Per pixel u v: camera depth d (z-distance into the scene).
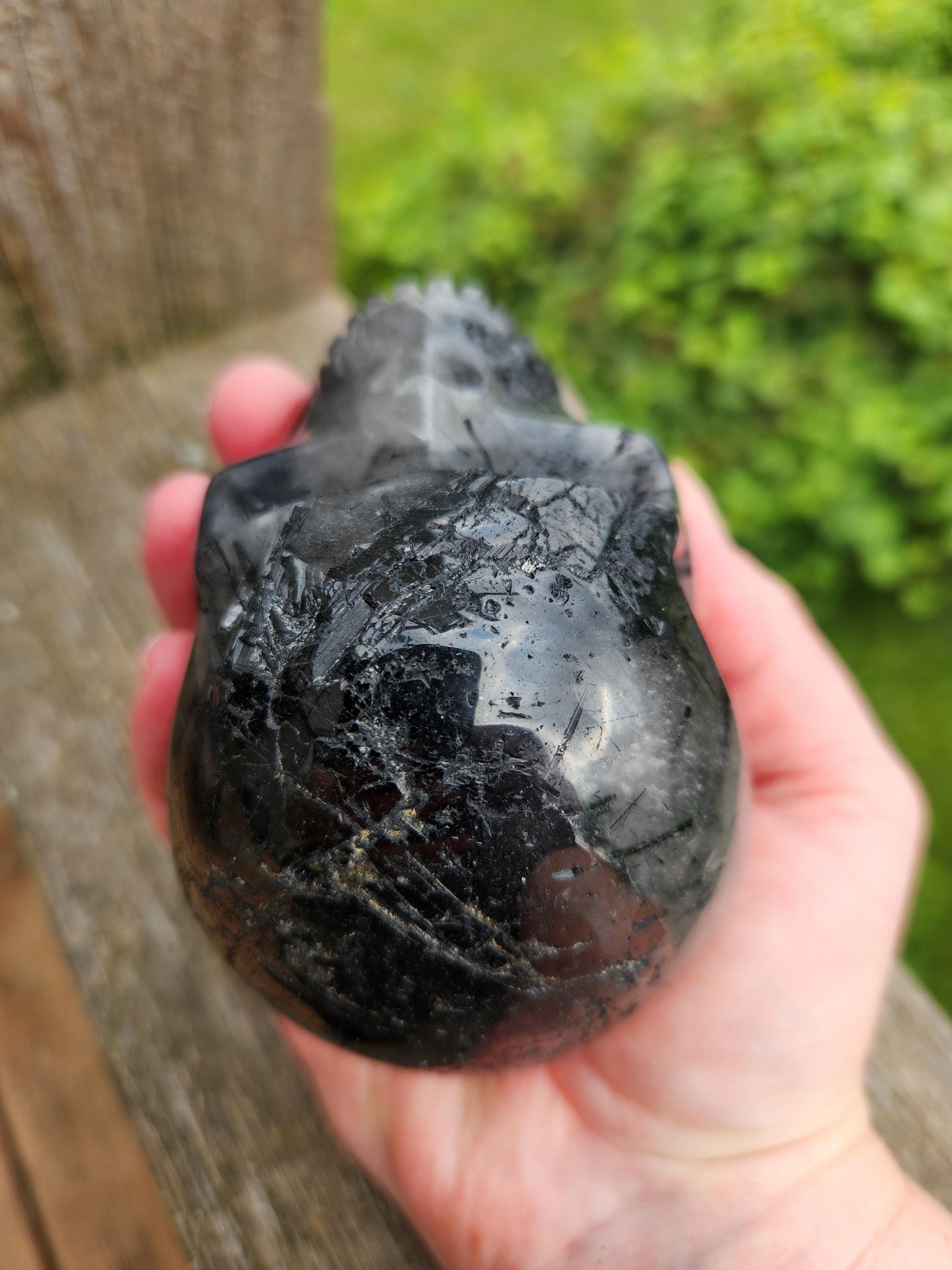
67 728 0.19
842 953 0.15
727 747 0.11
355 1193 0.15
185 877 0.11
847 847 0.15
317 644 0.10
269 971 0.11
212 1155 0.15
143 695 0.15
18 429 0.21
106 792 0.18
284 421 0.18
